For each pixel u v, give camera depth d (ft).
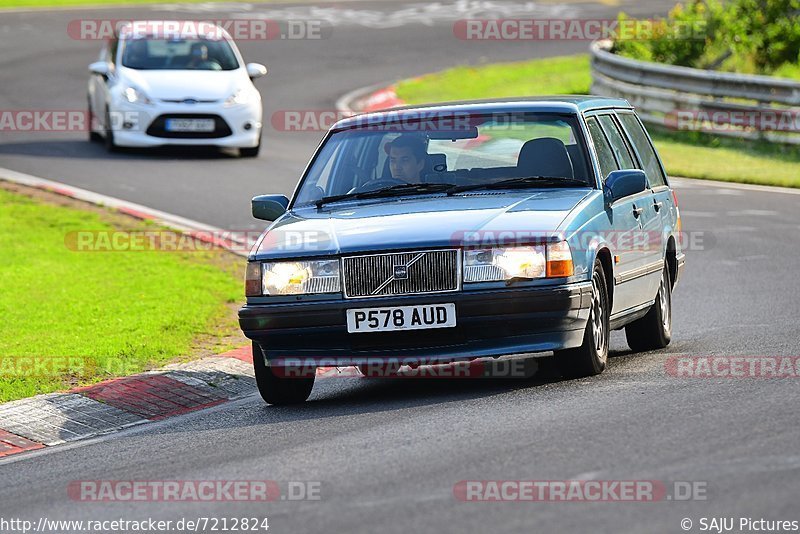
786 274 149.69
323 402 98.89
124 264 162.71
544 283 89.51
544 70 368.89
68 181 219.20
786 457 65.98
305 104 313.94
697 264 159.63
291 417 92.12
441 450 73.26
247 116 243.19
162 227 184.24
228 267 162.91
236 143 242.37
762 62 329.93
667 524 56.95
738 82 259.80
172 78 244.22
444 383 101.14
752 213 192.95
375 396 98.84
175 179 221.66
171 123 240.32
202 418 97.19
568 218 92.48
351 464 72.33
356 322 90.22
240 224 186.80
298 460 75.15
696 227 183.21
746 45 324.19
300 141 269.23
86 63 364.58
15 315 135.03
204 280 154.40
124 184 216.95
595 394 86.74
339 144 107.24
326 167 106.22
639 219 107.86
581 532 56.44
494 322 89.04
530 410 82.58
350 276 90.84
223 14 471.21
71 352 118.21
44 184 215.72
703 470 64.59
